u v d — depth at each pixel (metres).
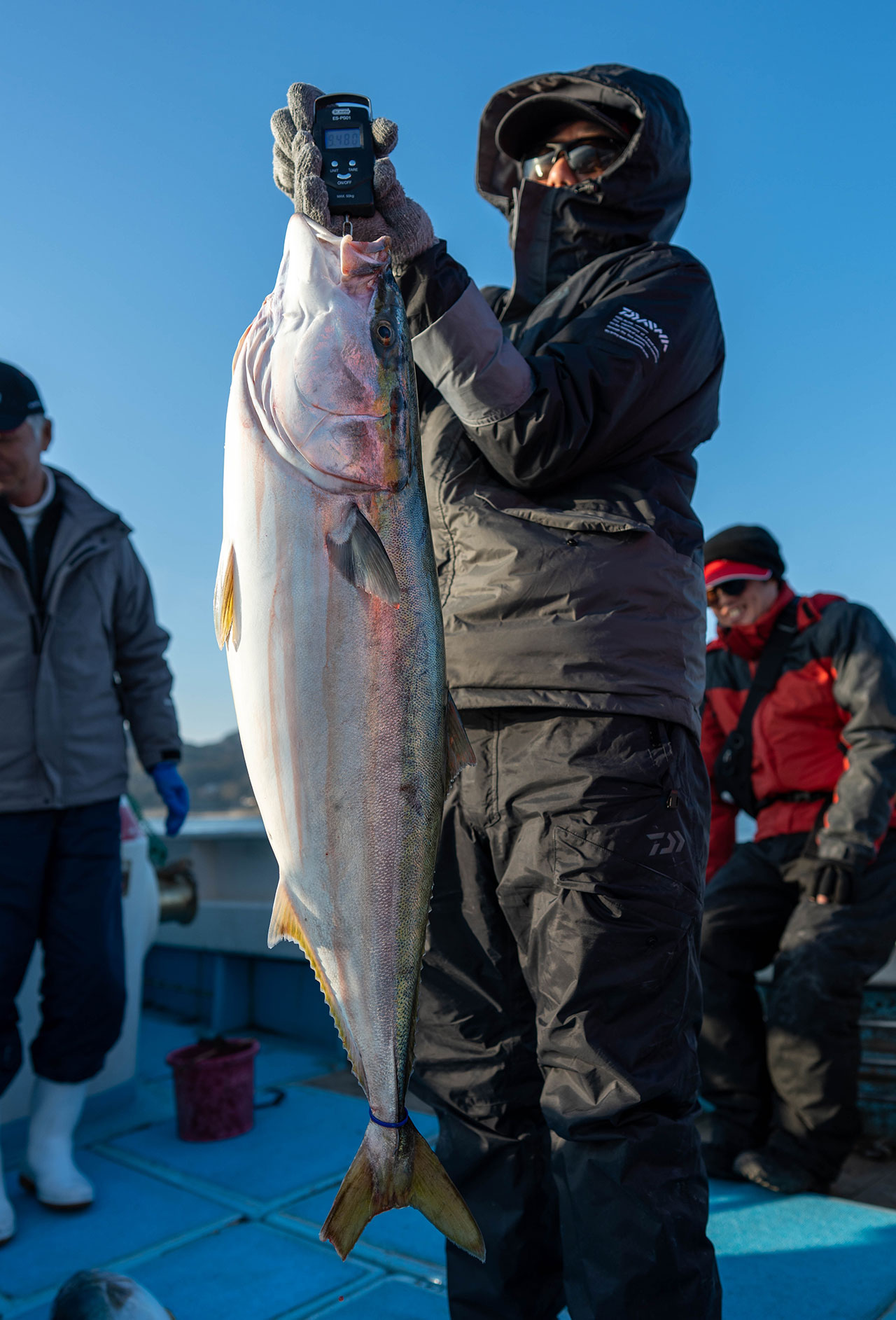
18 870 2.88
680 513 1.71
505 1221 1.71
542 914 1.56
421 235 1.46
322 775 1.38
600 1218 1.44
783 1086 2.88
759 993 3.33
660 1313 1.42
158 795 3.46
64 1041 2.88
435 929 1.74
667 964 1.53
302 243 1.41
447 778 1.48
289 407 1.39
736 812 3.62
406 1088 1.44
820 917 2.94
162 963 5.22
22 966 2.89
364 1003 1.41
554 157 2.07
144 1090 3.87
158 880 4.28
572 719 1.57
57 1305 1.88
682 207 2.10
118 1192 2.88
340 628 1.38
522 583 1.60
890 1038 3.22
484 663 1.62
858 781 2.96
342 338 1.38
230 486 1.43
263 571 1.38
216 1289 2.30
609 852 1.52
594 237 1.97
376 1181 1.41
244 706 1.40
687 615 1.66
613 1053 1.47
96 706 3.09
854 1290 2.22
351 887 1.40
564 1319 2.02
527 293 2.03
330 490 1.38
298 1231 2.59
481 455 1.74
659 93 1.99
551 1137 1.59
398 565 1.41
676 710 1.60
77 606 3.07
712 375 1.80
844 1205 2.69
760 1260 2.38
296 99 1.47
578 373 1.54
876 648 3.08
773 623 3.33
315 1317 2.16
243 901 4.93
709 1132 3.04
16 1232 2.64
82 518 3.12
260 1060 4.25
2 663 2.91
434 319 1.46
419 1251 2.45
